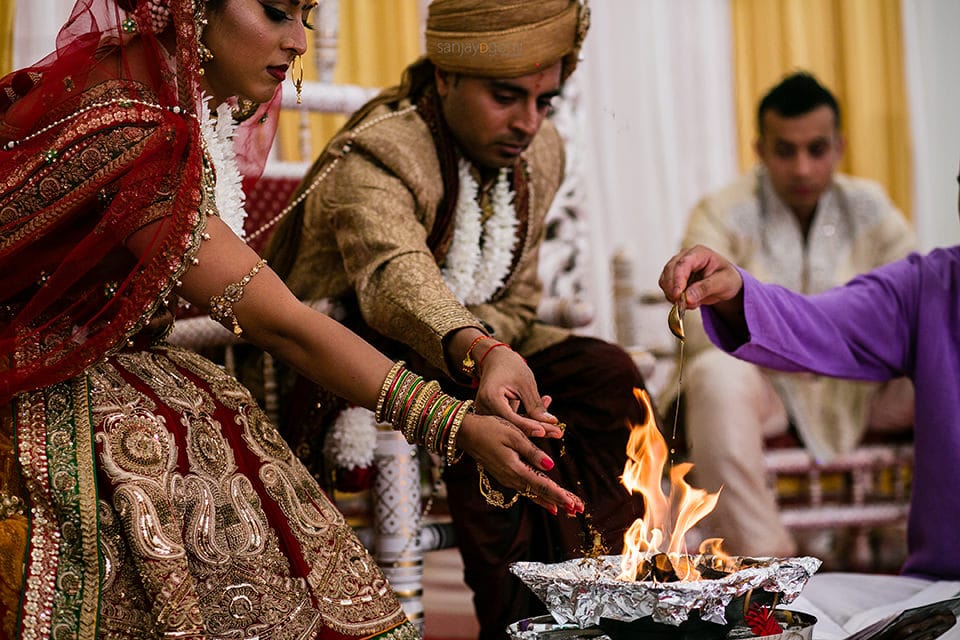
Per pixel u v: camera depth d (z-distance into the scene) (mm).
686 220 5555
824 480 4992
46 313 1471
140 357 1513
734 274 1943
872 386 3961
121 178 1422
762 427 3850
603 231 5340
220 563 1424
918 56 6047
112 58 1493
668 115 5523
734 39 5695
